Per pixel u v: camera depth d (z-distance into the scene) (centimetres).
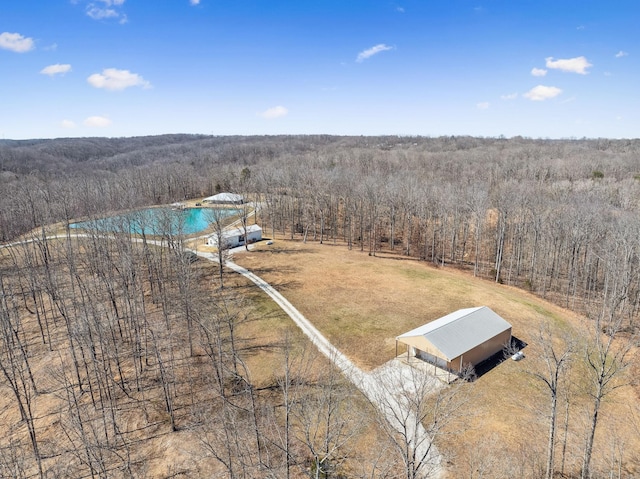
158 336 3350
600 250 4662
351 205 7069
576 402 2633
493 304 4222
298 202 7788
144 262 5147
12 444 2191
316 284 4675
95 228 4709
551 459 1955
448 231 6681
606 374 2095
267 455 1959
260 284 4641
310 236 7269
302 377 2806
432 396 2633
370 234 6700
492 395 2691
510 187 6975
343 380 2812
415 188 6919
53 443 2345
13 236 5756
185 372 2955
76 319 3152
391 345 3319
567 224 5053
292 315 3847
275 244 6512
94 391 2772
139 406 2620
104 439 2339
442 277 5109
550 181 8681
